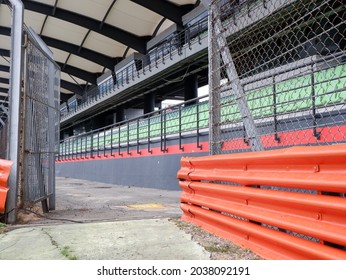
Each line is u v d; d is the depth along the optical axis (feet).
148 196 28.94
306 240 6.98
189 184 12.84
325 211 6.43
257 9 10.34
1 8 77.20
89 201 24.31
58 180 68.59
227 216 10.16
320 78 14.14
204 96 30.60
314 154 6.57
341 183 5.97
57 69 20.31
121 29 81.20
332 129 13.62
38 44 15.89
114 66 98.07
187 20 65.36
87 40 90.94
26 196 14.32
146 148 43.91
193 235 10.88
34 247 9.70
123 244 9.93
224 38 11.74
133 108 119.44
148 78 71.61
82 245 9.87
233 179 9.63
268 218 8.02
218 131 12.63
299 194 7.10
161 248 9.41
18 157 13.69
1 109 30.35
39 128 16.48
